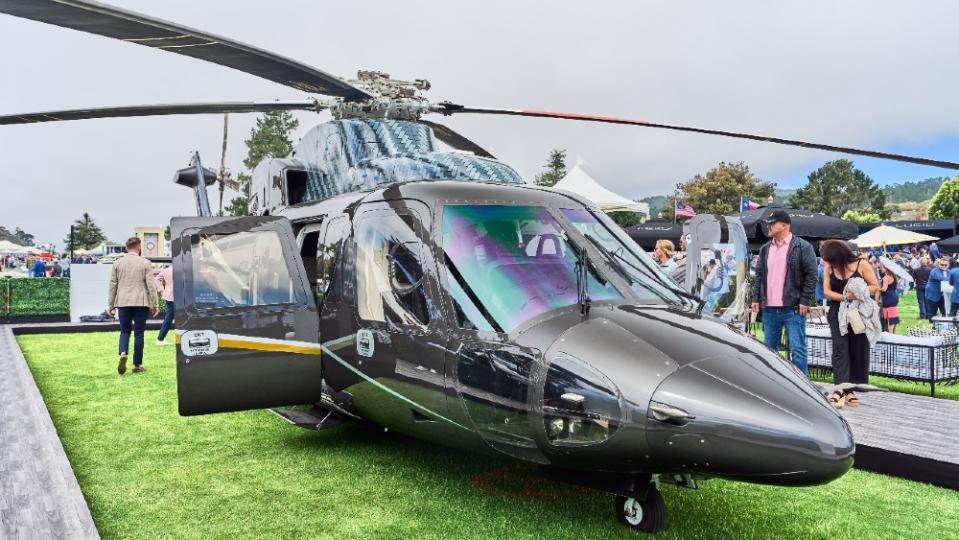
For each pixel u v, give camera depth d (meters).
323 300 4.05
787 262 5.50
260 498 3.41
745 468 2.44
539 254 3.25
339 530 3.00
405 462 3.99
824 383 6.14
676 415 2.46
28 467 3.41
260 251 4.05
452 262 3.27
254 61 3.75
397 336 3.42
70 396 5.91
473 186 3.61
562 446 2.71
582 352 2.73
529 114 4.91
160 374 7.06
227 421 5.01
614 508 3.23
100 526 3.06
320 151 4.95
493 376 2.93
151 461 4.03
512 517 3.12
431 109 5.03
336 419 4.29
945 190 72.06
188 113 4.41
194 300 3.76
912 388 6.39
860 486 3.59
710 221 4.30
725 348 2.73
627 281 3.21
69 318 13.48
